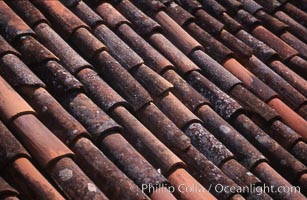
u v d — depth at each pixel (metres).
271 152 2.74
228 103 2.85
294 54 3.50
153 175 2.24
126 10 3.22
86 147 2.26
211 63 3.09
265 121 2.91
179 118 2.66
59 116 2.34
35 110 2.37
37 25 2.81
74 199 2.04
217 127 2.72
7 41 2.65
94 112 2.42
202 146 2.59
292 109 3.11
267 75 3.24
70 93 2.49
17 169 2.05
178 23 3.34
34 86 2.41
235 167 2.53
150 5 3.33
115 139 2.35
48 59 2.58
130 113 2.56
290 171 2.69
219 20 3.55
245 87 3.10
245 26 3.65
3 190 1.91
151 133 2.49
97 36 2.95
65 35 2.87
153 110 2.63
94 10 3.16
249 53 3.30
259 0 3.95
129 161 2.28
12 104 2.26
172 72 2.91
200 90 2.91
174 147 2.51
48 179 2.11
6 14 2.74
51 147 2.15
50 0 2.99
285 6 4.02
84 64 2.65
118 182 2.15
